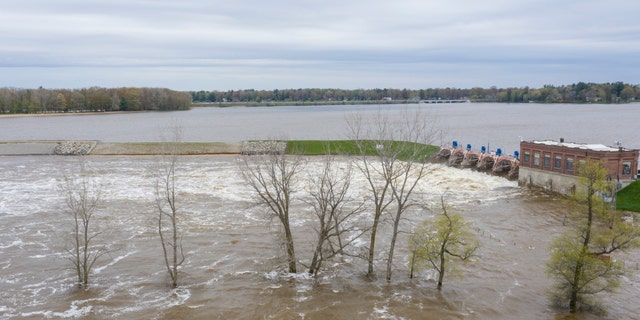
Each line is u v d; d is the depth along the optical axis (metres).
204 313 39.44
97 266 48.97
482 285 44.47
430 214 66.94
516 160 94.81
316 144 133.12
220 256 51.59
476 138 173.88
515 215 67.50
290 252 46.72
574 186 76.75
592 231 40.41
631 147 146.88
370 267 46.34
